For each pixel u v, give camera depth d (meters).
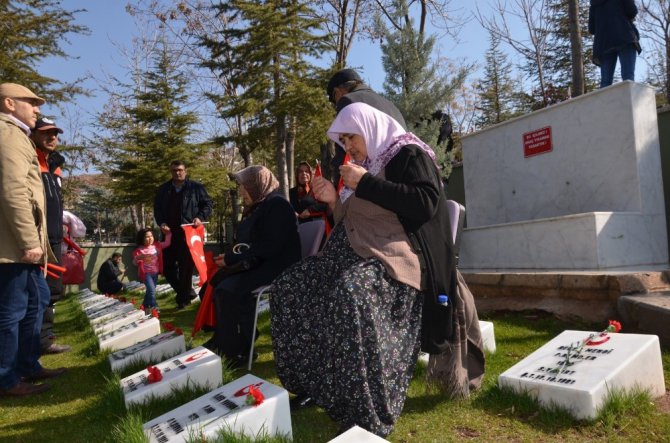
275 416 2.54
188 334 5.67
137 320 5.94
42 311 4.23
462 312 2.91
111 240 39.19
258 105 18.94
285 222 4.22
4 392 3.77
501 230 6.13
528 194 6.93
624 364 2.71
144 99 23.28
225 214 28.28
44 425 3.17
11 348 3.76
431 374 2.96
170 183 8.27
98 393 3.79
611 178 5.91
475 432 2.60
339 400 2.39
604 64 7.05
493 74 39.28
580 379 2.69
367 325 2.37
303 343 2.83
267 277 4.19
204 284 5.14
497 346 4.09
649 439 2.38
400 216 2.67
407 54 9.20
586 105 6.18
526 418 2.70
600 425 2.52
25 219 3.57
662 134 7.22
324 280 2.84
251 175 4.55
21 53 16.78
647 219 5.63
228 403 2.64
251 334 4.22
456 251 3.23
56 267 4.30
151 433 2.52
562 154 6.48
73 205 33.34
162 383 3.28
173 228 8.08
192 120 23.23
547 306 4.77
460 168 10.45
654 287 4.35
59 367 4.72
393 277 2.53
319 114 18.64
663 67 23.02
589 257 5.18
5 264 3.67
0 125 3.60
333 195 2.98
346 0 20.72
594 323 4.35
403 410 2.92
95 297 10.48
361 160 2.90
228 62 20.31
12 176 3.53
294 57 19.53
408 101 9.04
